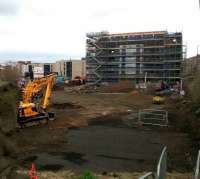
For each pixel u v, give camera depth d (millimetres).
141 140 29250
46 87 37719
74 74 175250
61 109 51562
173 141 28688
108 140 29156
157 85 91250
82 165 21391
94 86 112375
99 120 40031
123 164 21812
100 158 23359
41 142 27609
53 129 33719
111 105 57844
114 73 128375
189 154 23781
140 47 124875
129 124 37375
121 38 127750
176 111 46781
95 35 130750
